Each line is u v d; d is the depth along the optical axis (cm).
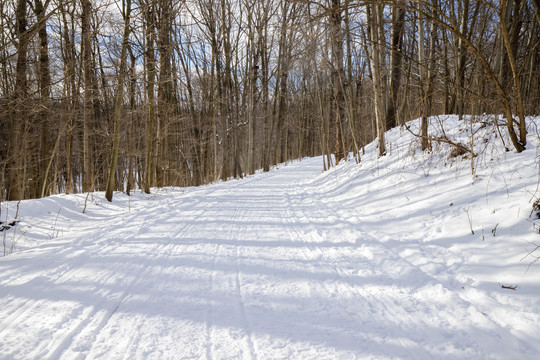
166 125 1680
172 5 1497
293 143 4688
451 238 487
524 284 337
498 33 869
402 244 518
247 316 322
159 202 1113
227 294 371
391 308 334
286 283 401
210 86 2292
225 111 2380
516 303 316
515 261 378
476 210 520
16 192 1073
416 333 288
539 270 347
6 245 619
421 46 1027
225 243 577
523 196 482
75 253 535
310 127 4209
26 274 444
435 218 563
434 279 390
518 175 544
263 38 2681
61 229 746
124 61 1103
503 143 669
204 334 290
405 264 436
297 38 970
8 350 266
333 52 1380
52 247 585
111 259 498
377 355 259
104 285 400
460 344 270
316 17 591
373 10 1006
